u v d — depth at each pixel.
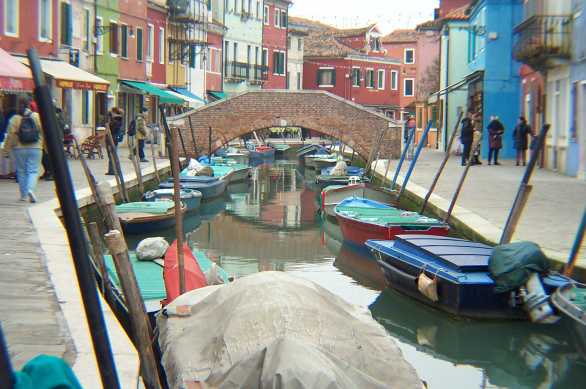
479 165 30.39
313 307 6.02
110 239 5.70
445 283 10.48
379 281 13.49
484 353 9.68
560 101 25.81
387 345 5.94
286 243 17.62
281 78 69.25
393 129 36.00
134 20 41.16
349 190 20.77
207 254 16.14
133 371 5.57
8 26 26.92
